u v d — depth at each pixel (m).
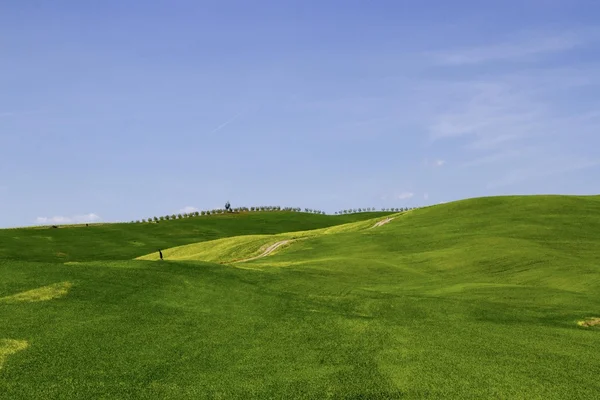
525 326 32.25
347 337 28.36
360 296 39.81
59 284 33.69
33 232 121.56
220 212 164.62
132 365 23.27
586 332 30.84
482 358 25.11
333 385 21.77
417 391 21.20
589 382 22.30
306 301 37.19
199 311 32.09
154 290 35.25
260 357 24.91
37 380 21.36
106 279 36.06
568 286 45.34
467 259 57.44
